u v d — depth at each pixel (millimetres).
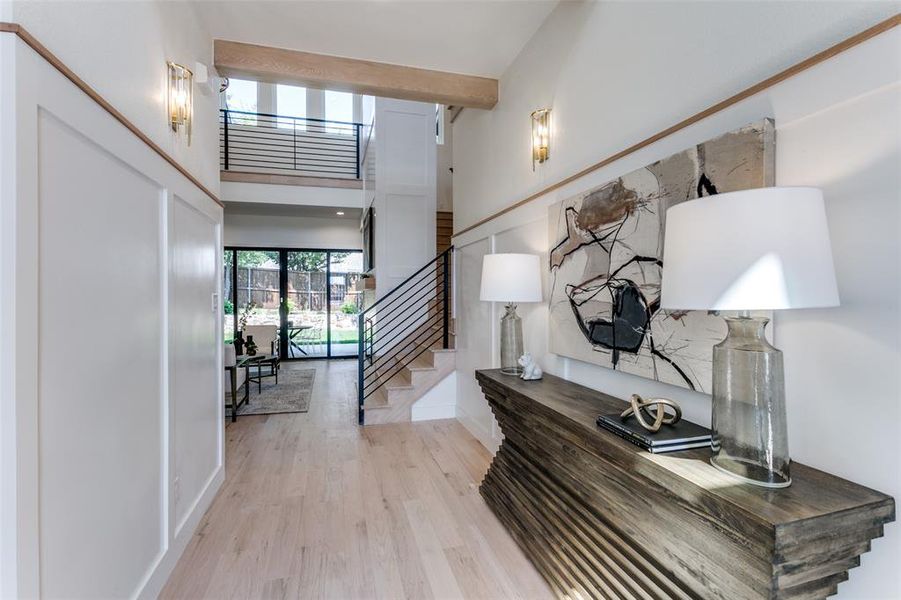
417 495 2678
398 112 5480
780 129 1223
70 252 1207
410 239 5492
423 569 1960
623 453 1354
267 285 8414
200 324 2414
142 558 1652
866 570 1021
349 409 4785
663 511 1263
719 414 1175
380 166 5414
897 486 976
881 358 1000
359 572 1935
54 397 1134
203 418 2447
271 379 6551
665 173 1611
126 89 1555
